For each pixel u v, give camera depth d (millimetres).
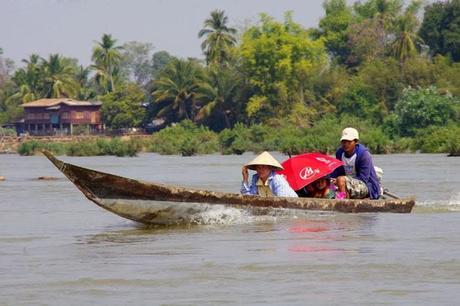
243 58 164000
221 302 15594
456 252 20156
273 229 24828
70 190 46125
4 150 167750
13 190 46500
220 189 46219
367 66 162125
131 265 19172
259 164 27219
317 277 17500
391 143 114312
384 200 28344
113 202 25531
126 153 135750
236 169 74750
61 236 24562
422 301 15383
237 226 25641
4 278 17844
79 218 29781
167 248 21609
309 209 27109
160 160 108062
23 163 103062
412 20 163875
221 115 170250
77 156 139375
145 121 189875
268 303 15461
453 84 152250
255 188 27422
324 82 163750
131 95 191125
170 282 17266
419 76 154625
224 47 180750
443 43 174500
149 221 26047
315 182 28141
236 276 17750
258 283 17062
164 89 175000
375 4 194625
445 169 65688
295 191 27797
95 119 199750
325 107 158625
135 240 23266
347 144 28250
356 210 27844
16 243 23156
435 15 175375
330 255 19969
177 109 176125
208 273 18078
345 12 192375
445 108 130375
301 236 23297
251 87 165125
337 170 28766
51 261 19906
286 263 19016
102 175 25125
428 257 19469
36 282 17391
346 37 189000
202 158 115562
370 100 154750
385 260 19172
